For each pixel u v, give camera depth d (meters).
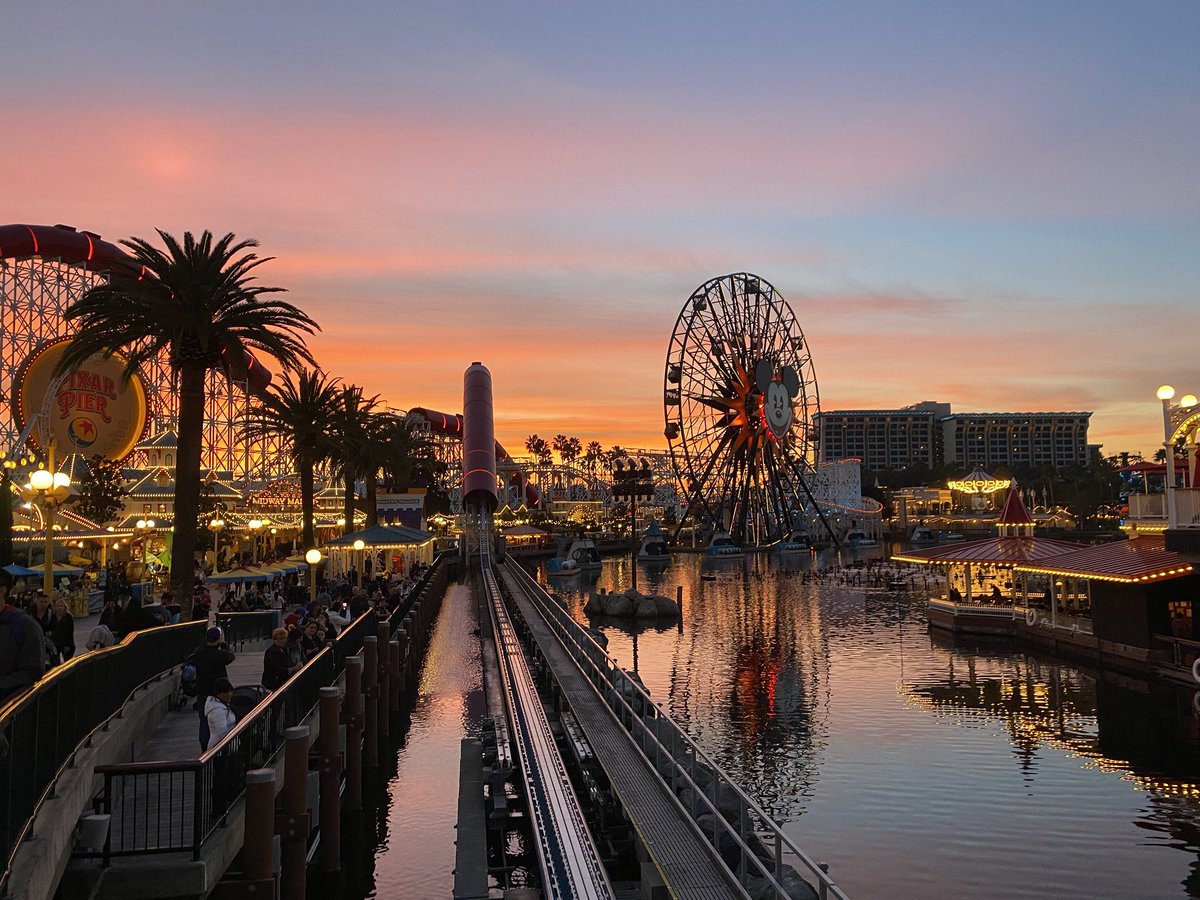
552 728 29.17
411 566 89.75
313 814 23.17
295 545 95.88
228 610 42.38
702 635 67.19
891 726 36.75
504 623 50.00
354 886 20.31
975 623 60.75
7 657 11.44
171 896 12.55
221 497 87.44
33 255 92.19
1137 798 27.09
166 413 106.25
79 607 43.53
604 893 14.52
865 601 89.62
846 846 23.70
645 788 19.94
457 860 17.55
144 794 16.02
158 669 23.14
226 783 14.95
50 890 11.15
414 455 129.50
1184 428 43.03
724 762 32.03
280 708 19.30
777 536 189.75
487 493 128.50
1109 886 20.97
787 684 46.69
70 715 13.79
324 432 65.25
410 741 33.44
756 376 160.00
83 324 38.88
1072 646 51.53
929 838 24.19
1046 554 59.25
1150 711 37.78
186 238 38.44
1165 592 45.25
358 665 25.39
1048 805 26.59
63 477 28.75
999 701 40.72
